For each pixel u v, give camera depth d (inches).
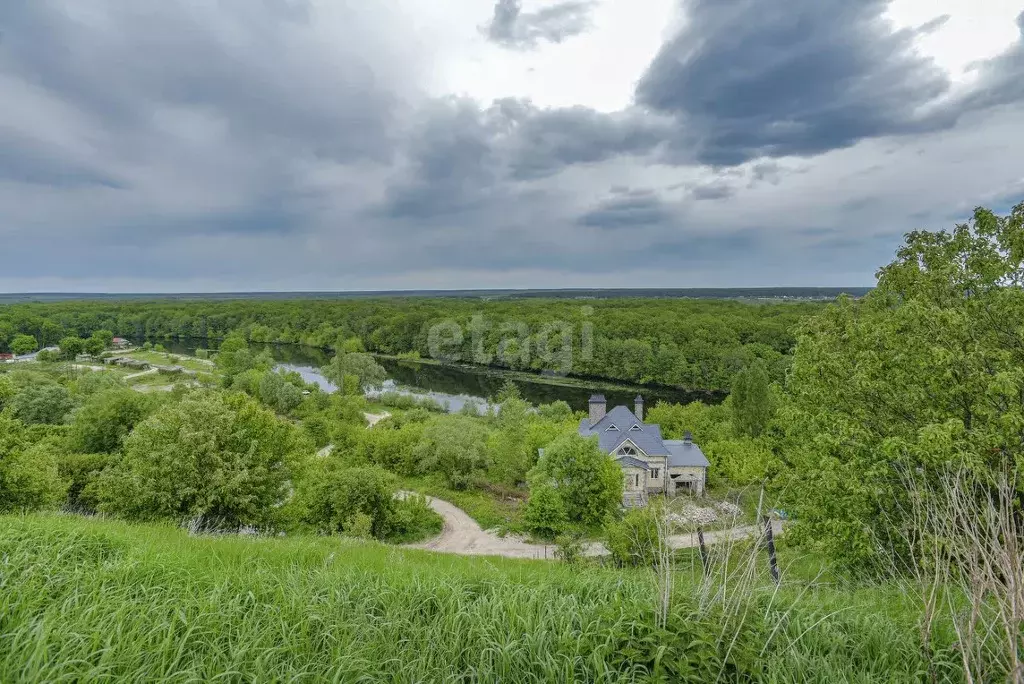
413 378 3617.1
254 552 292.8
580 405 2805.1
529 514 1098.7
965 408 452.8
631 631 179.0
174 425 701.9
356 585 220.5
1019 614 145.2
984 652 180.1
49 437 1229.1
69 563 219.9
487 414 2276.1
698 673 161.5
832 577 436.5
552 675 166.4
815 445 582.2
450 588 221.5
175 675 146.0
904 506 424.8
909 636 197.5
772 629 190.9
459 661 177.6
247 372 2849.4
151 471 673.0
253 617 182.2
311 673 157.5
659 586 198.8
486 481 1462.8
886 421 519.2
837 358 574.2
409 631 187.6
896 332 526.6
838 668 176.9
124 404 1302.9
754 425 1667.1
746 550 212.2
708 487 1434.5
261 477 714.8
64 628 155.3
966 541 165.9
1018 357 440.1
